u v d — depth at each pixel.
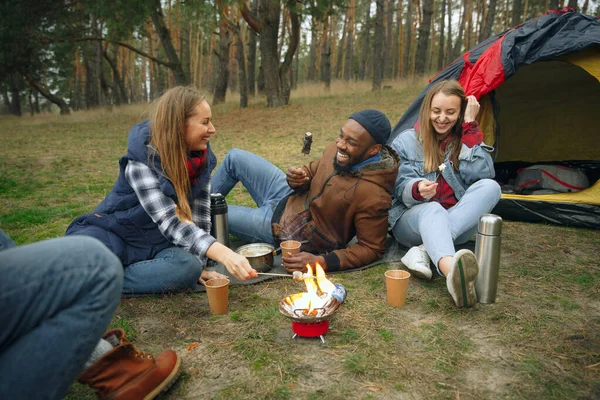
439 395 1.71
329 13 14.42
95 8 15.60
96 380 1.50
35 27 17.67
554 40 3.68
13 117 23.92
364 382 1.79
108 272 1.12
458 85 2.95
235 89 32.75
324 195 2.89
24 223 4.26
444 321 2.27
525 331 2.16
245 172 3.45
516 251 3.27
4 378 1.00
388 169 2.80
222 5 13.52
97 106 24.19
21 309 1.00
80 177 6.75
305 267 2.72
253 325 2.26
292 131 11.64
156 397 1.70
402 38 32.66
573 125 5.08
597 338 2.09
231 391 1.75
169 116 2.23
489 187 2.80
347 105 15.10
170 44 18.44
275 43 16.14
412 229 2.87
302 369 1.89
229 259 2.07
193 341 2.13
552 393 1.71
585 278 2.75
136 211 2.44
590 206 3.75
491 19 19.56
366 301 2.50
